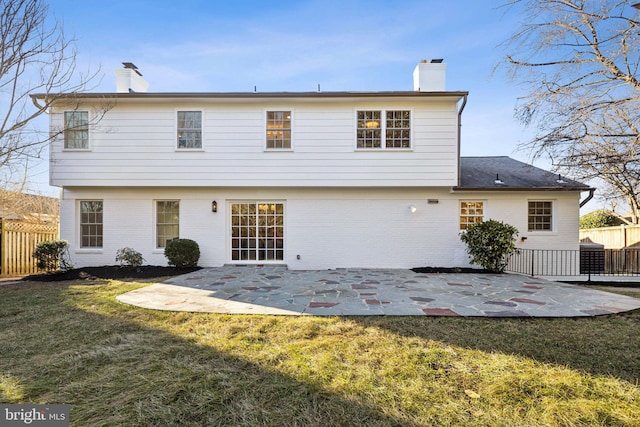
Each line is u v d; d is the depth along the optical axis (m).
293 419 2.25
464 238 9.66
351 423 2.20
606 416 2.28
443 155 9.74
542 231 10.26
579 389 2.64
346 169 9.83
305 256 10.38
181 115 9.98
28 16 8.02
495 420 2.23
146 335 3.90
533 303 5.46
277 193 10.45
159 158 9.84
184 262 9.55
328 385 2.68
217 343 3.62
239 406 2.40
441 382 2.74
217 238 10.43
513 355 3.31
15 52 8.02
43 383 2.74
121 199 10.36
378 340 3.71
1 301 5.67
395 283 7.45
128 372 2.94
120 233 10.33
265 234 10.53
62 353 3.37
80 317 4.68
